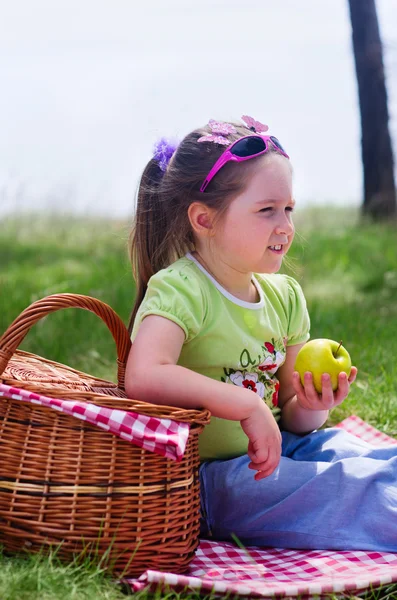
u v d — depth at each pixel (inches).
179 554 75.2
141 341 81.8
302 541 83.7
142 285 98.9
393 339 165.2
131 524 72.2
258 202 87.0
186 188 91.0
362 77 387.9
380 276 242.1
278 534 84.5
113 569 71.8
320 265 268.4
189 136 94.1
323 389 83.4
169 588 68.9
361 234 324.2
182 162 92.3
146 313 83.5
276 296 95.9
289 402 97.4
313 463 86.4
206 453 90.2
